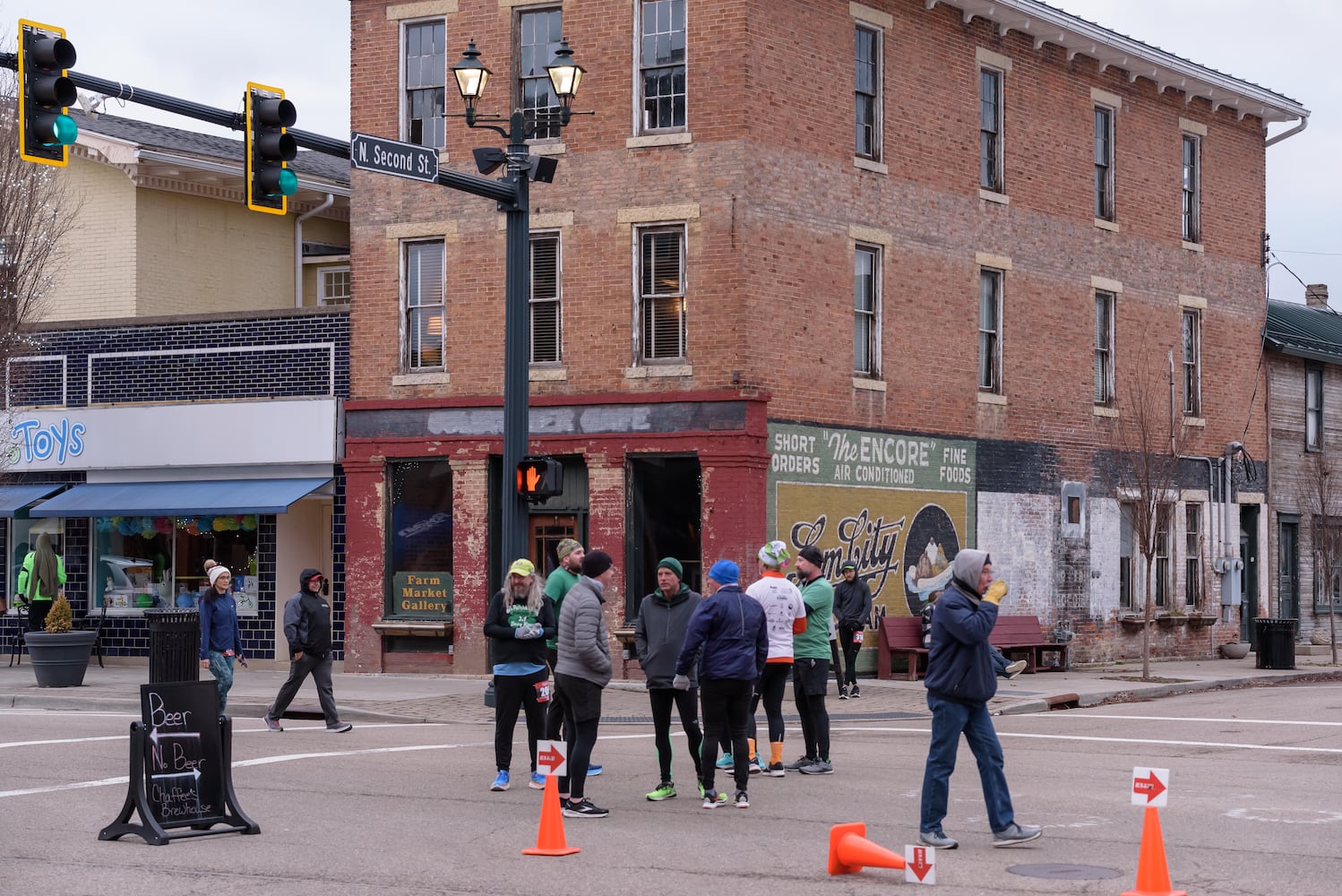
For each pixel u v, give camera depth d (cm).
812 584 1550
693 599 1373
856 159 2650
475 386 2598
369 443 2650
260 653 2777
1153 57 3206
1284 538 3709
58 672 2397
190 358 2814
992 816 1138
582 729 1279
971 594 1121
